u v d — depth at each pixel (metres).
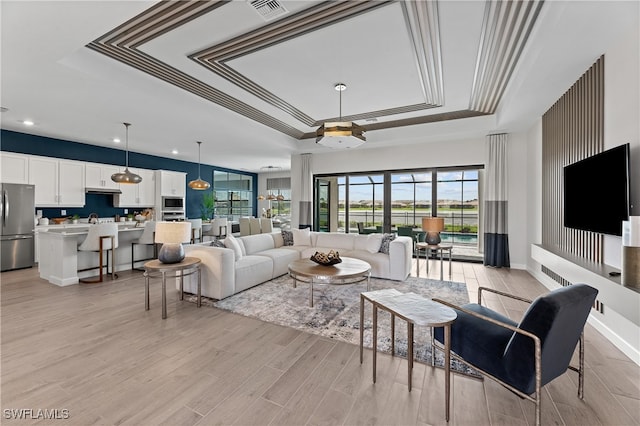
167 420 1.62
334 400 1.79
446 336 1.66
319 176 7.60
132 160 7.35
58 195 5.82
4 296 3.73
